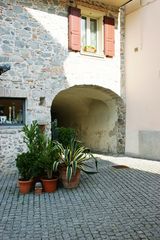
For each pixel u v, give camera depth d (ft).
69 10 28.40
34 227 12.66
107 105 35.50
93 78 30.12
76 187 19.29
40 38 26.84
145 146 30.86
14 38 25.48
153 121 29.81
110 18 31.27
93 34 31.71
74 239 11.39
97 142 38.55
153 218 13.42
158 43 28.91
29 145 19.11
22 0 26.03
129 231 12.01
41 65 26.78
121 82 32.60
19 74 25.57
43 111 26.81
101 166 26.78
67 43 28.45
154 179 21.22
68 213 14.34
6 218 13.76
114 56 31.91
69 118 46.75
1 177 22.90
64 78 28.12
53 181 18.16
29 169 18.31
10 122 25.38
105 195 17.37
